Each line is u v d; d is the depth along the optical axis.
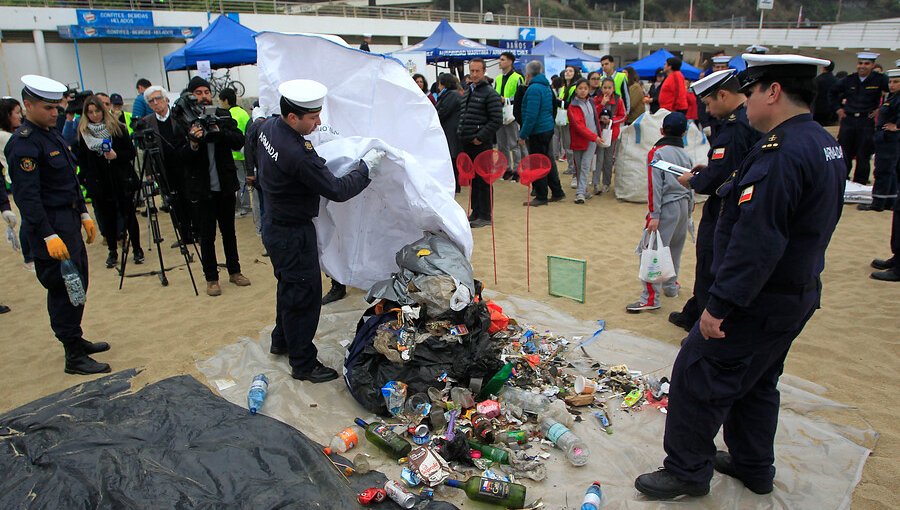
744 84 2.50
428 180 4.27
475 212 7.86
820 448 3.16
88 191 6.46
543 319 4.84
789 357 4.14
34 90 3.75
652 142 8.64
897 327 4.54
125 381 3.97
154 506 2.62
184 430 3.26
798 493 2.85
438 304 3.67
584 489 2.89
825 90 12.86
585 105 8.53
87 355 4.35
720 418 2.65
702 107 9.69
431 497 2.84
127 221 6.30
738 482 2.93
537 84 8.39
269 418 3.39
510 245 6.94
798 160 2.25
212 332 4.80
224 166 5.49
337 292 5.39
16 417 3.47
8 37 22.97
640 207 8.65
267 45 4.46
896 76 7.53
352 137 4.28
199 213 5.46
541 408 3.49
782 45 35.34
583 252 6.62
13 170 3.77
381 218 4.69
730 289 2.34
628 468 3.05
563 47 20.45
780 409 3.52
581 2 66.25
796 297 2.41
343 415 3.59
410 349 3.59
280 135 3.54
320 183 3.55
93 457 2.96
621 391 3.73
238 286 5.90
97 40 24.42
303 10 30.70
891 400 3.58
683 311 4.66
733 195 2.63
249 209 8.76
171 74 26.41
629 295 5.39
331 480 2.86
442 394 3.51
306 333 3.90
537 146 8.72
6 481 2.85
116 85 25.25
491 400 3.52
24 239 6.08
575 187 10.06
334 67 4.41
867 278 5.66
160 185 5.97
